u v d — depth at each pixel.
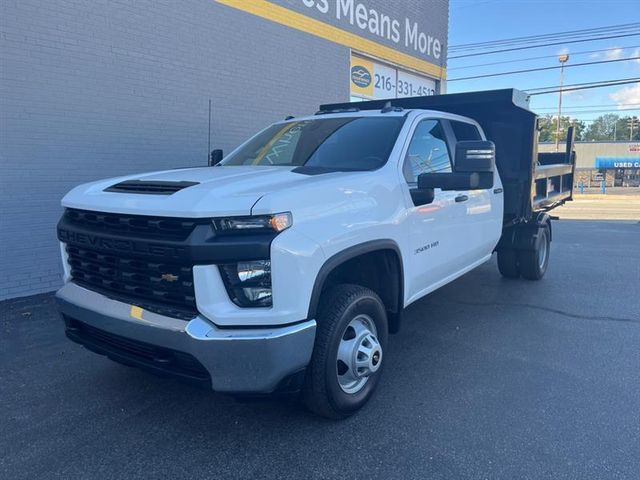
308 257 3.04
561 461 3.11
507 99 5.90
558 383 4.21
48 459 3.16
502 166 6.68
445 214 4.82
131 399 3.95
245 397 3.02
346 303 3.41
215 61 9.15
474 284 7.65
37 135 6.79
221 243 2.85
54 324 5.71
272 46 10.32
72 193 3.70
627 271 8.66
